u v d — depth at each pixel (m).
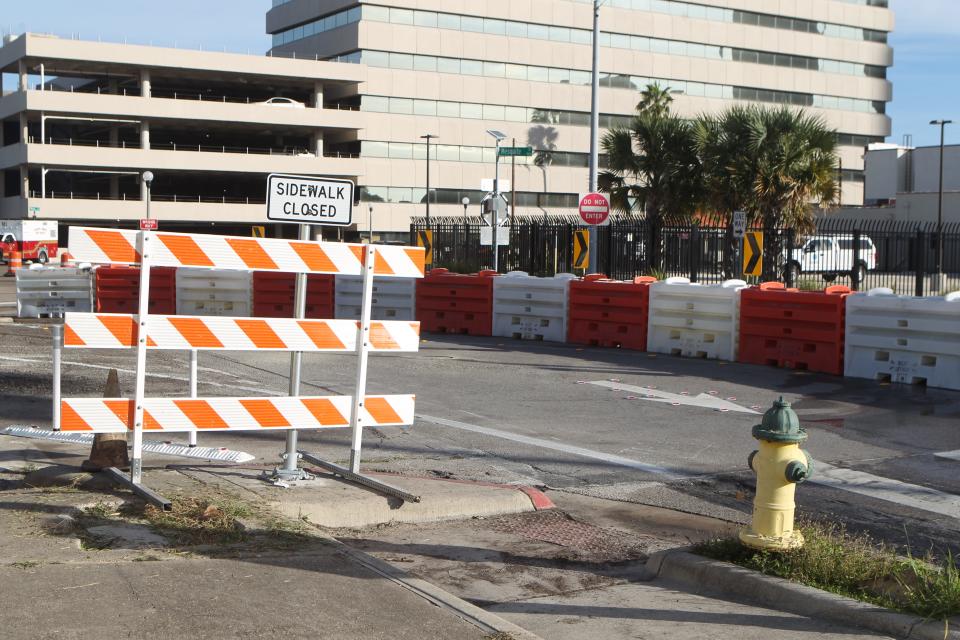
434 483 8.27
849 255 34.88
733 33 81.62
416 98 73.69
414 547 6.92
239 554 6.02
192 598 5.20
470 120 75.06
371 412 8.09
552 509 8.00
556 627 5.44
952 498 8.45
